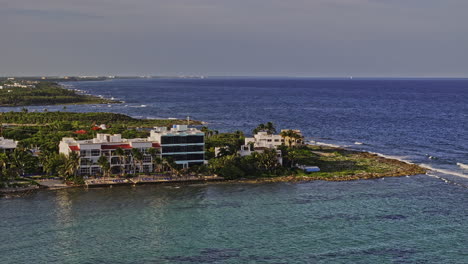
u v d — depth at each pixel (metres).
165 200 187.88
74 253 140.88
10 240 148.62
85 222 163.62
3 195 189.75
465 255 140.38
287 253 141.62
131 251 142.75
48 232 155.00
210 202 186.12
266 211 176.25
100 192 196.12
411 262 136.25
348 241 150.00
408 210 177.50
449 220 167.38
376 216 171.38
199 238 152.00
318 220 167.38
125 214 171.75
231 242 149.38
